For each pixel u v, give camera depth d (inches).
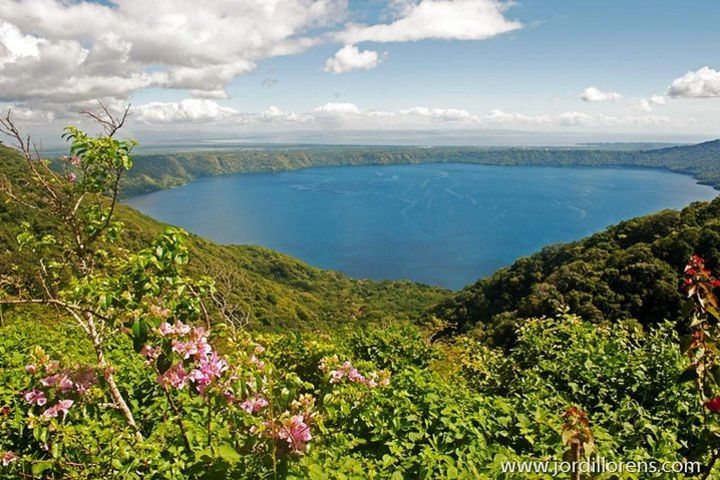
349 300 3563.0
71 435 156.8
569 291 1317.7
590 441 127.0
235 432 166.6
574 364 308.3
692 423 237.6
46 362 162.2
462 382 338.3
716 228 1320.1
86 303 182.1
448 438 204.1
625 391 282.4
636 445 222.1
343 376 203.3
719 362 141.5
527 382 301.7
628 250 1432.1
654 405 272.1
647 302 1162.0
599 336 356.5
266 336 295.0
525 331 374.6
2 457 155.0
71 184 198.4
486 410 237.5
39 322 424.2
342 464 171.8
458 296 2327.8
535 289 1509.6
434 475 179.9
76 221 195.8
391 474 177.0
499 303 1918.1
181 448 163.6
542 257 2089.1
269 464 150.7
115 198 201.0
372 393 220.1
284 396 156.4
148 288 157.2
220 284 242.4
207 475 148.7
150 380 244.8
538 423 222.8
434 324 514.0
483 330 1520.7
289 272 4060.0
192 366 152.3
